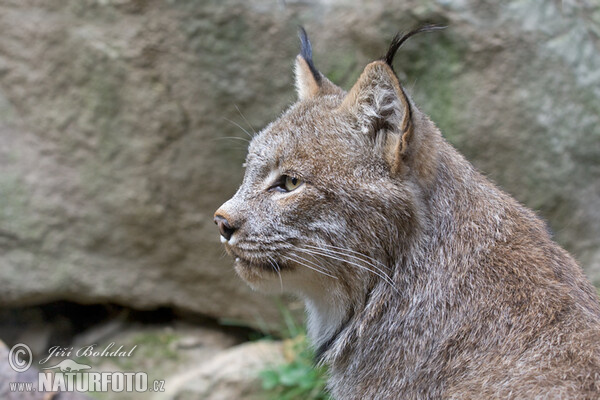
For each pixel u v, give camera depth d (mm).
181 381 9234
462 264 5211
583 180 9422
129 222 9812
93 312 10820
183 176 9625
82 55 9391
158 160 9602
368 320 5375
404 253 5305
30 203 9719
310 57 6520
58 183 9742
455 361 4941
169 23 9203
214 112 9414
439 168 5418
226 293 10078
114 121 9539
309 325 6184
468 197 5449
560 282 5102
